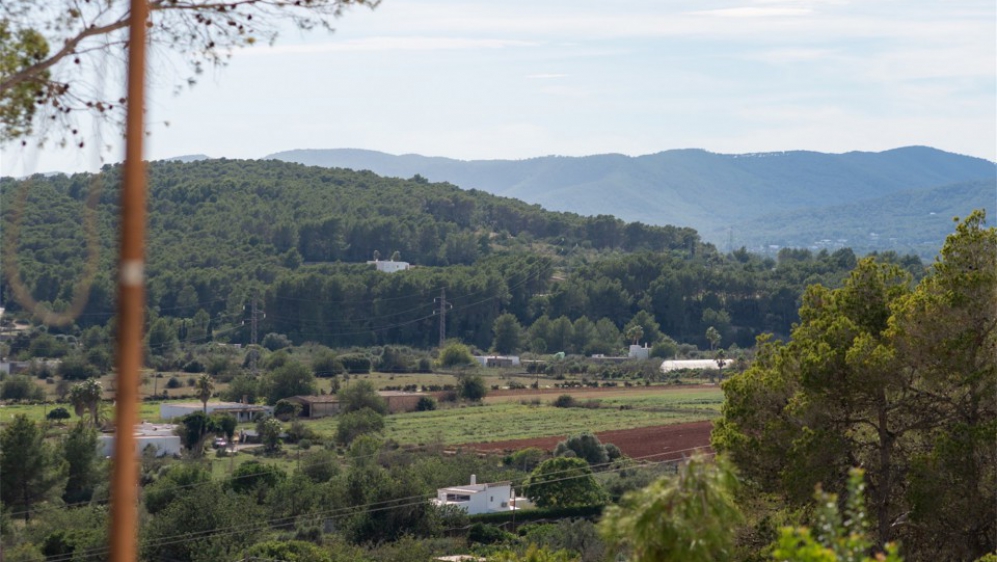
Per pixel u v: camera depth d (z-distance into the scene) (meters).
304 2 20.67
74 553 68.31
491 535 85.06
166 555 71.94
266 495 91.88
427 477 101.06
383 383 186.00
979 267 37.38
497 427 147.50
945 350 35.34
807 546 14.17
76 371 156.38
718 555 16.62
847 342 37.88
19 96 19.94
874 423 38.00
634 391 187.38
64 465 82.94
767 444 37.28
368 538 83.94
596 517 83.06
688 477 16.27
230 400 160.38
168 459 112.25
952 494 34.25
